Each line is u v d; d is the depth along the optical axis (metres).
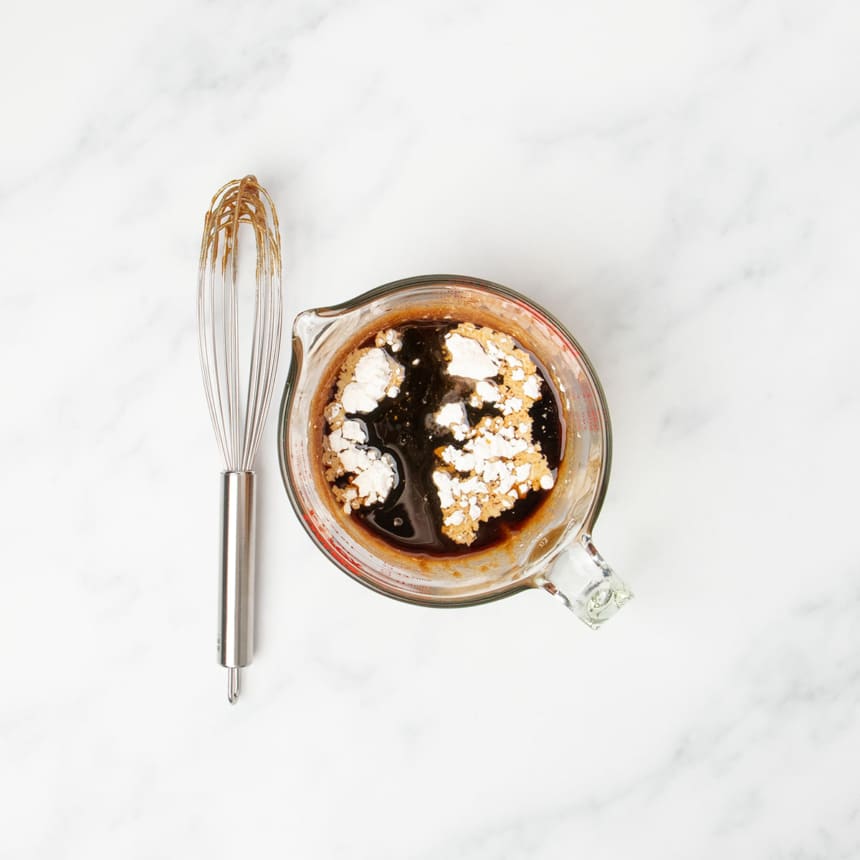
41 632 0.65
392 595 0.60
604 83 0.64
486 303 0.60
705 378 0.65
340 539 0.61
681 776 0.65
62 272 0.65
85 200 0.65
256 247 0.65
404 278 0.62
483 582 0.61
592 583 0.59
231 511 0.63
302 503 0.60
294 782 0.65
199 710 0.65
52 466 0.65
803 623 0.65
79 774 0.65
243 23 0.65
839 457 0.65
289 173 0.65
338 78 0.64
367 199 0.64
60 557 0.65
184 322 0.65
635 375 0.65
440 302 0.61
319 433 0.61
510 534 0.62
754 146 0.65
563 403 0.62
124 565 0.65
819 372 0.65
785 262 0.65
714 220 0.65
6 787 0.65
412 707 0.65
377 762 0.65
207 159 0.65
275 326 0.65
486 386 0.62
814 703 0.65
